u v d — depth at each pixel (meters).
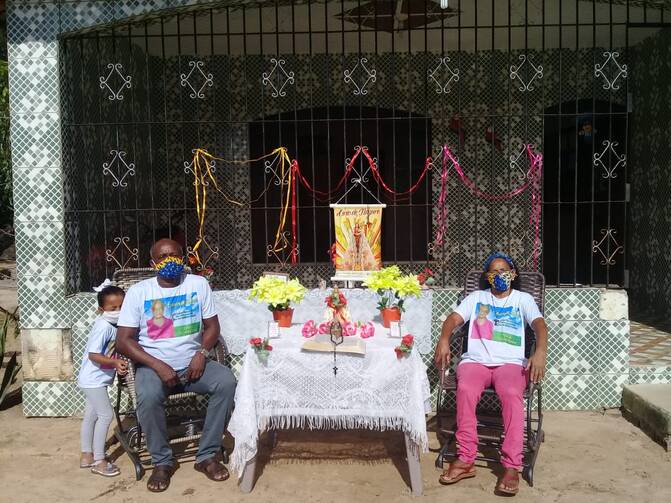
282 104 8.48
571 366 5.16
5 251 13.16
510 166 7.99
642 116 7.89
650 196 7.70
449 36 7.57
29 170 5.08
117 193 6.89
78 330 5.15
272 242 8.78
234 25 7.03
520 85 8.33
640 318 7.39
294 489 3.95
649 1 5.30
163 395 4.03
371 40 7.68
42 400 5.18
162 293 4.17
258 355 3.97
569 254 8.65
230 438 4.82
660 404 4.60
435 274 8.62
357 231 5.01
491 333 4.28
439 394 4.32
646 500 3.75
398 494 3.87
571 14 6.79
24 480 4.11
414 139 8.61
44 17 5.02
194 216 8.58
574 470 4.14
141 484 4.05
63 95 5.16
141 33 7.11
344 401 3.96
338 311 4.23
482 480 4.05
